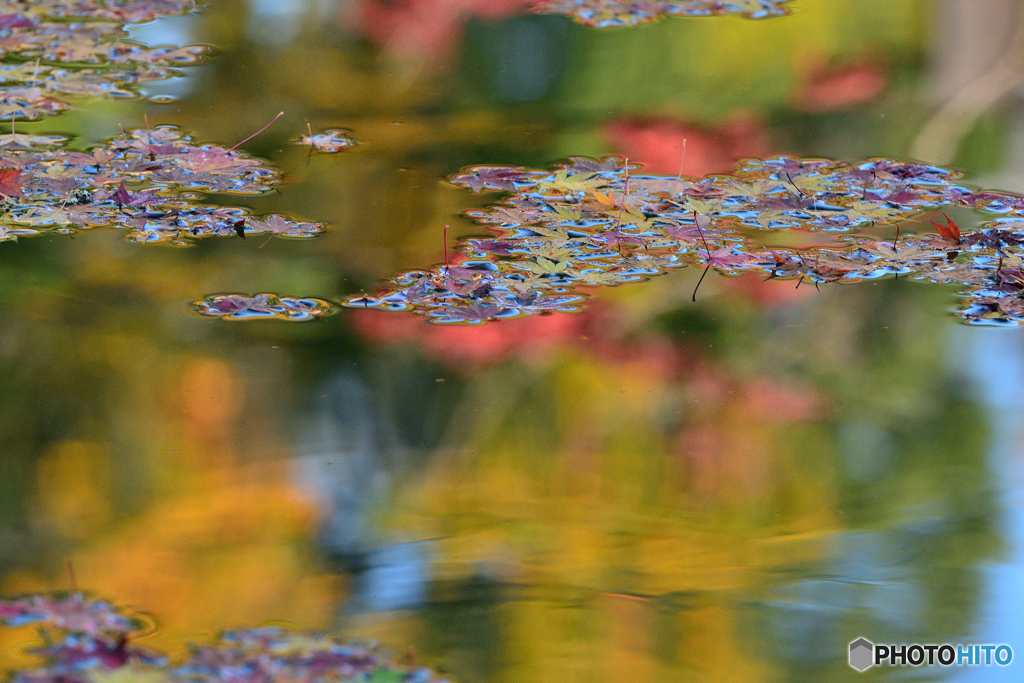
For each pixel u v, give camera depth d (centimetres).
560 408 532
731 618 516
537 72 596
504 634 515
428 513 524
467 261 548
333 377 534
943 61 600
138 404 530
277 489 525
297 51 602
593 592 518
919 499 525
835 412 533
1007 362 537
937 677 513
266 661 513
